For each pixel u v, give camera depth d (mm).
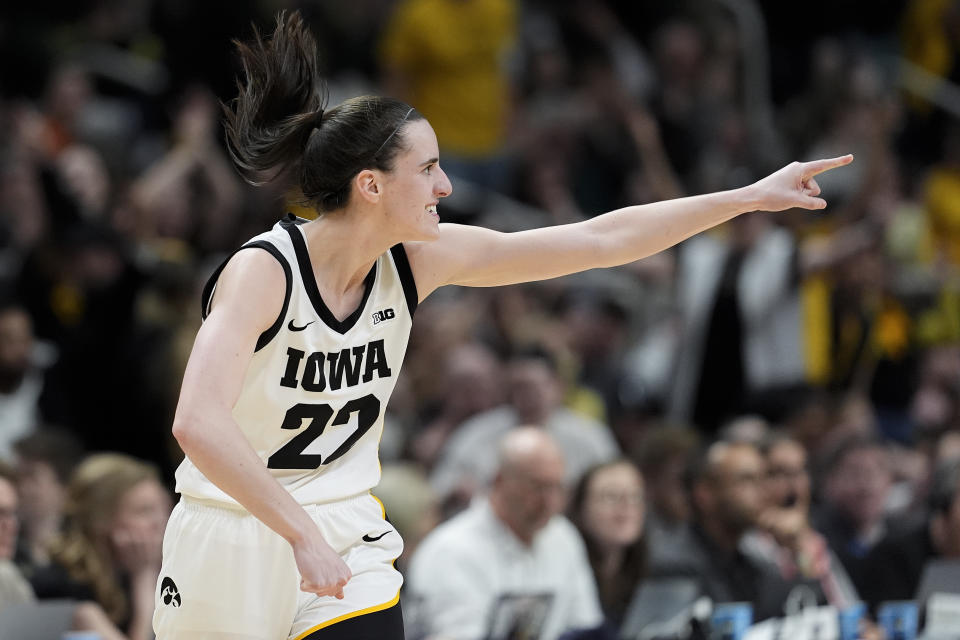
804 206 9656
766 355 23969
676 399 23781
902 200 30703
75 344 20953
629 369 24984
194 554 8992
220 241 25000
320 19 30859
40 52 29828
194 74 28281
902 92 32531
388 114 8859
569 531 16797
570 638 14844
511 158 30062
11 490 14094
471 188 29281
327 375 8953
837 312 24641
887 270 26422
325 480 9156
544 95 32000
